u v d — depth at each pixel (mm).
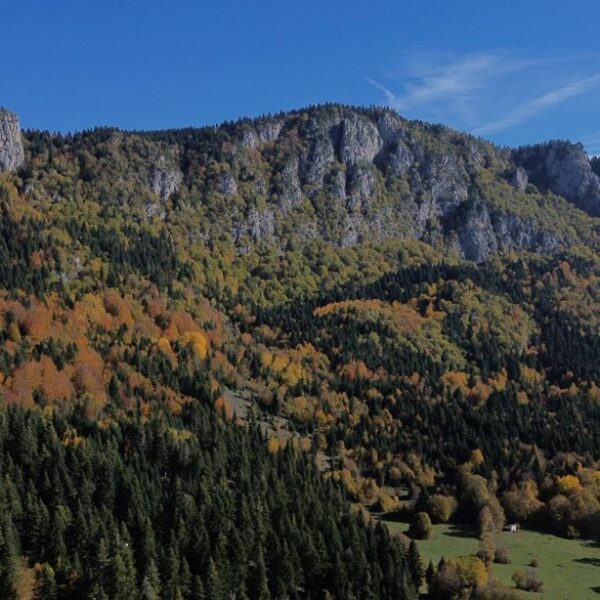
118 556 137000
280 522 160750
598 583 165125
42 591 135500
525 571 169000
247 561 150375
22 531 147125
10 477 157875
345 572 148625
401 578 150125
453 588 153625
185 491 168875
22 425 174125
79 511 150500
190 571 145500
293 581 147875
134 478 163250
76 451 170875
